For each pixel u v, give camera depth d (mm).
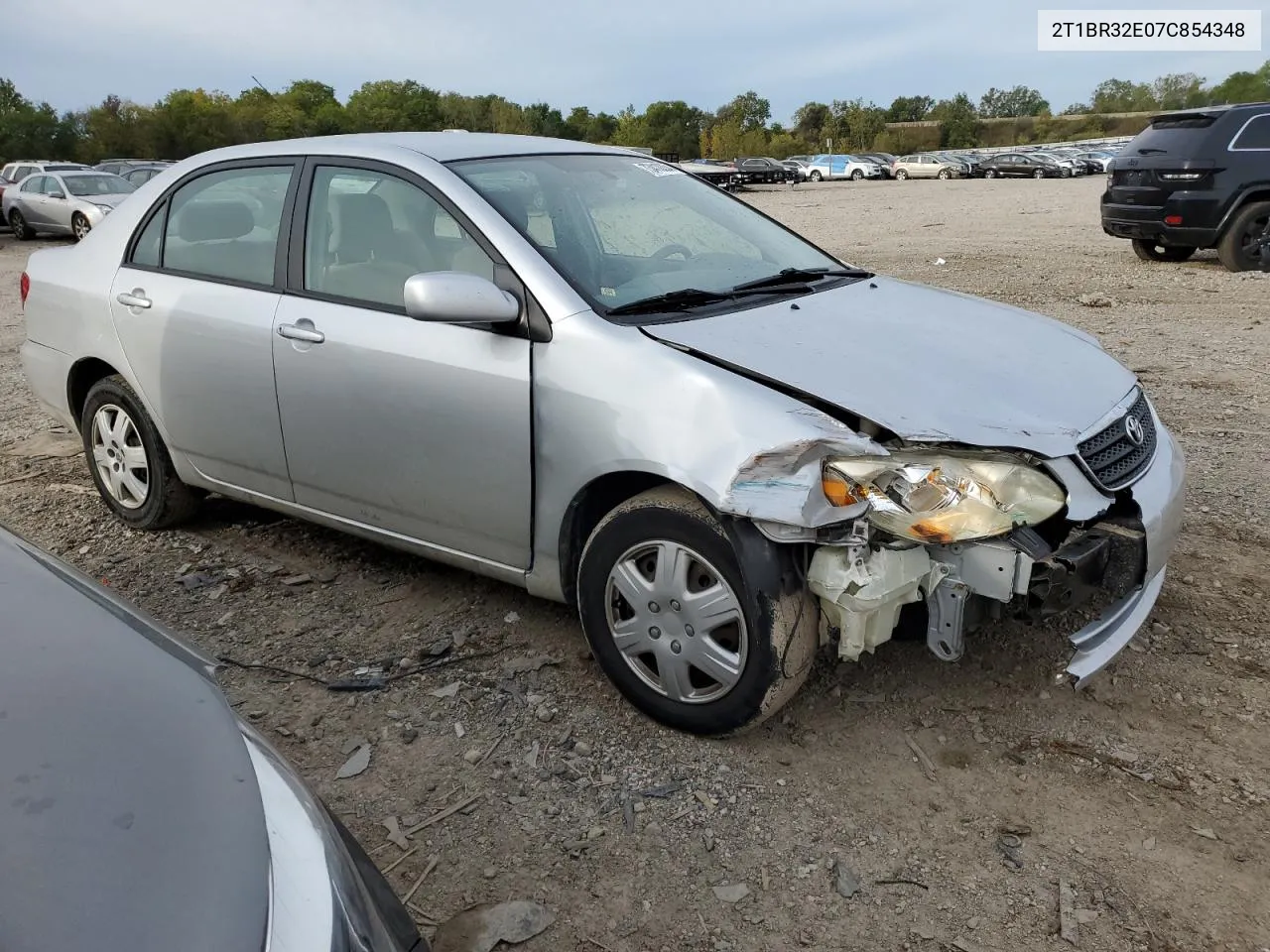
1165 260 12805
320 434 3656
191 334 3986
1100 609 3197
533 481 3146
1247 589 3891
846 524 2645
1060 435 2824
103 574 4246
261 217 3881
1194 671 3359
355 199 3613
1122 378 3408
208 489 4316
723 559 2785
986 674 3346
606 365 2938
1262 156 11109
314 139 3916
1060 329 3756
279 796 1596
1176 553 4223
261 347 3742
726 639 2883
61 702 1592
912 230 18141
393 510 3586
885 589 2693
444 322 3059
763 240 4098
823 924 2367
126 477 4609
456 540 3461
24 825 1350
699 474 2713
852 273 4059
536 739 3057
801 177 51656
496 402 3145
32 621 1804
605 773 2895
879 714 3145
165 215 4266
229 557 4383
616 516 3002
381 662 3492
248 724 1839
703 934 2346
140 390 4297
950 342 3283
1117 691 3254
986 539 2717
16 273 15203
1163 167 11766
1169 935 2322
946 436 2670
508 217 3287
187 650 1870
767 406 2693
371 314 3465
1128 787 2811
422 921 2389
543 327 3070
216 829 1413
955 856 2570
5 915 1222
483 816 2732
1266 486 4918
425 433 3346
